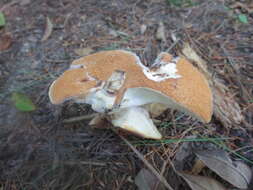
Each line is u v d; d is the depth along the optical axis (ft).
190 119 0.64
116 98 0.49
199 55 0.80
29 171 0.57
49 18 0.97
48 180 0.55
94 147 0.60
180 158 0.57
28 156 0.59
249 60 0.77
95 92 0.49
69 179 0.55
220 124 0.63
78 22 0.94
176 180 0.54
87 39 0.87
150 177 0.53
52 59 0.81
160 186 0.52
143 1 1.02
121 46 0.84
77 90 0.48
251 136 0.60
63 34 0.90
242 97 0.67
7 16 0.99
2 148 0.60
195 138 0.60
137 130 0.53
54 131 0.63
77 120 0.63
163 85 0.46
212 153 0.54
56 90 0.50
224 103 0.66
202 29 0.89
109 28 0.91
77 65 0.54
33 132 0.63
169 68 0.50
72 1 1.03
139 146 0.59
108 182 0.55
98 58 0.54
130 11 0.98
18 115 0.66
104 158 0.58
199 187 0.50
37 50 0.84
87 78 0.50
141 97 0.52
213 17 0.94
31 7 1.02
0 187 0.55
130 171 0.56
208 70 0.74
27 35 0.90
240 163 0.54
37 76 0.76
